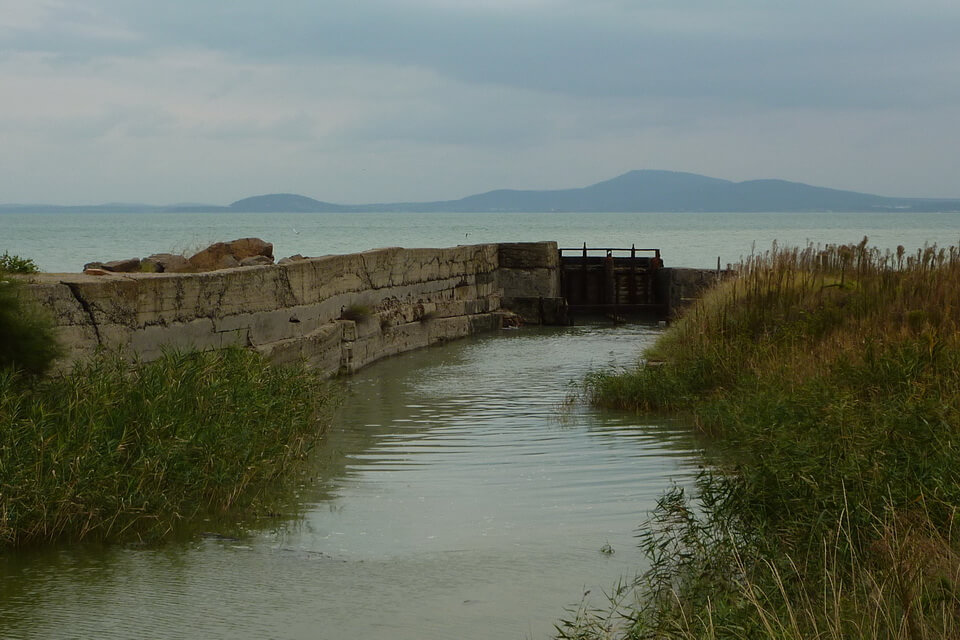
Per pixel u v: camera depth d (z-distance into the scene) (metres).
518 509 9.72
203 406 11.13
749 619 5.91
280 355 17.38
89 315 12.64
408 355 24.14
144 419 10.19
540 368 21.44
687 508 8.63
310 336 18.98
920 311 14.55
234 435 10.67
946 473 7.70
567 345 26.20
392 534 8.91
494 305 31.61
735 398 13.53
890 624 5.51
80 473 8.93
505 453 12.38
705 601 6.55
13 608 7.05
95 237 101.19
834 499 7.37
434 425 14.52
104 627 6.70
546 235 126.12
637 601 7.08
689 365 16.12
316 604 7.14
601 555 8.20
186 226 169.00
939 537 6.60
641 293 34.59
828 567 6.71
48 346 11.05
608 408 15.73
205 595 7.33
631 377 16.41
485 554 8.29
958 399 10.20
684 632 5.88
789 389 12.35
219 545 8.66
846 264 18.95
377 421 14.94
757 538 7.42
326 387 18.52
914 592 5.77
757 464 8.63
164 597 7.29
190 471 9.72
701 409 13.91
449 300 28.48
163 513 9.45
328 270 20.69
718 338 16.52
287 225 188.50
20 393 10.48
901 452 8.16
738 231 146.50
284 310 18.23
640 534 8.74
